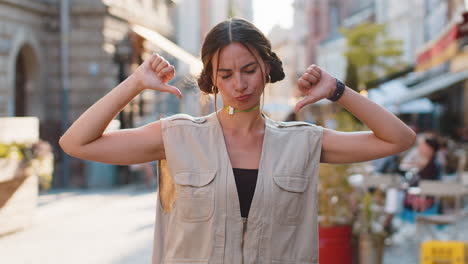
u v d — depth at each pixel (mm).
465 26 9391
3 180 8500
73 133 2258
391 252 7645
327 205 5664
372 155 2377
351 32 26453
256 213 2270
